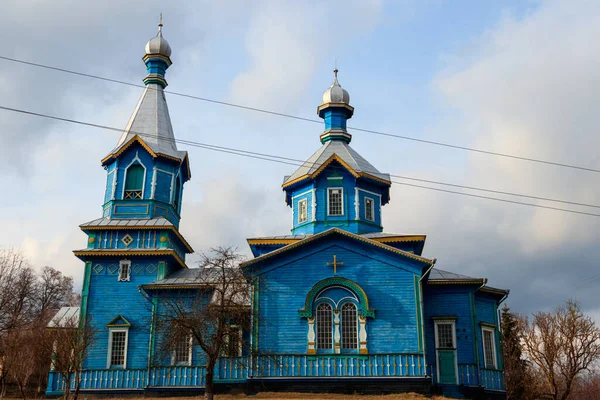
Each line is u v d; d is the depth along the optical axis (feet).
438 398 102.42
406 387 105.09
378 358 107.14
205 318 101.14
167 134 145.38
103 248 131.75
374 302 111.04
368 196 136.56
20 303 191.31
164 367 114.42
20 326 142.31
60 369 110.93
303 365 107.76
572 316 169.07
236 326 111.55
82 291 127.95
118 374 121.08
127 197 137.28
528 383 179.11
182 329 101.91
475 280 121.39
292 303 111.65
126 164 139.64
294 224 137.69
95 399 118.62
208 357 102.22
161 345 110.32
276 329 110.32
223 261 101.65
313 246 114.93
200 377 114.73
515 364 181.27
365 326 109.40
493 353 124.36
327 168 135.85
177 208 144.36
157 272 129.29
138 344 123.65
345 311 111.34
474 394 114.93
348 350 108.78
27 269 201.36
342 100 150.51
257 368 108.06
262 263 114.01
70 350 109.50
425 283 120.67
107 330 124.98
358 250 114.11
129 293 127.95
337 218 132.57
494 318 127.44
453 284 122.31
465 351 118.42
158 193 138.31
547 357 168.14
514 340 185.47
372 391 105.29
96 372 121.49
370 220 134.92
